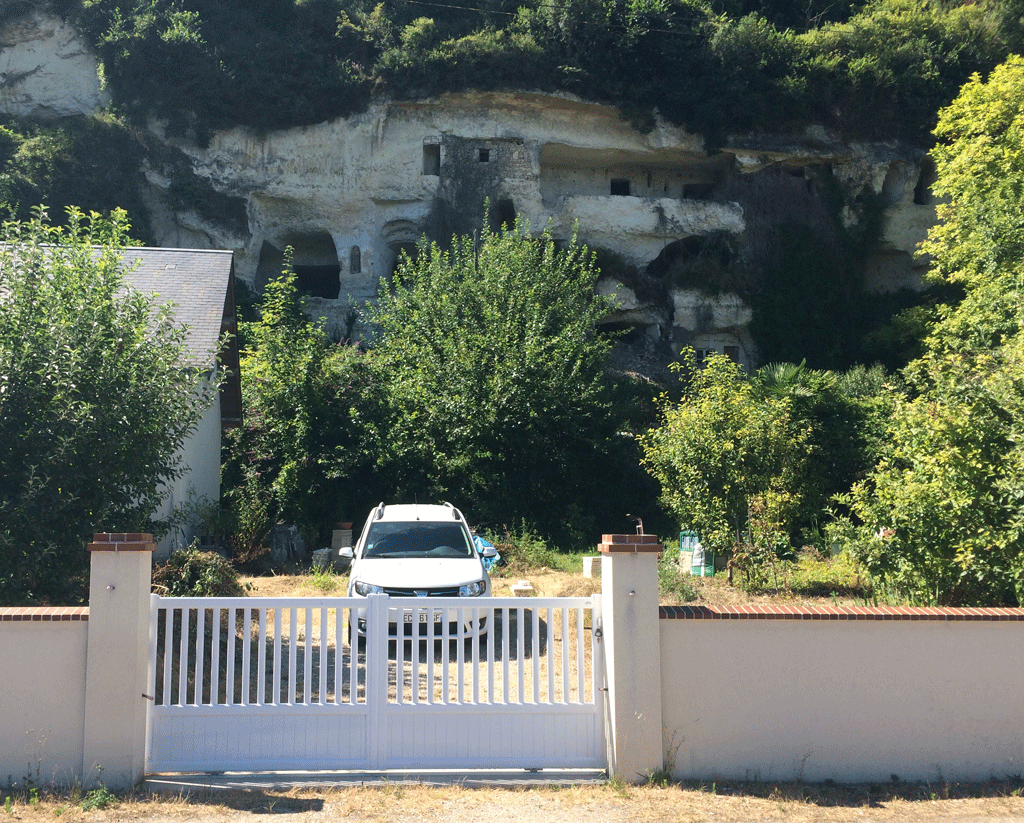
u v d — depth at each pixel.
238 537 16.11
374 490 18.17
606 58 31.31
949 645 5.88
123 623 5.45
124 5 29.75
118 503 8.34
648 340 31.89
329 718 5.70
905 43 32.88
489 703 5.78
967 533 7.84
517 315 20.00
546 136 31.42
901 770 5.75
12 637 5.46
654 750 5.58
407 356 19.70
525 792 5.43
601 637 5.92
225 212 29.72
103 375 8.03
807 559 14.53
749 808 5.27
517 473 18.48
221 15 30.22
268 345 18.20
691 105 31.42
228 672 5.72
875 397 21.91
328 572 14.43
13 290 8.09
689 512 13.55
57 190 26.16
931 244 21.80
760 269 31.67
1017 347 8.73
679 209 31.52
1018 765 5.80
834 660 5.81
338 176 30.41
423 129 30.88
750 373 31.78
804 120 32.25
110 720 5.37
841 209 32.47
